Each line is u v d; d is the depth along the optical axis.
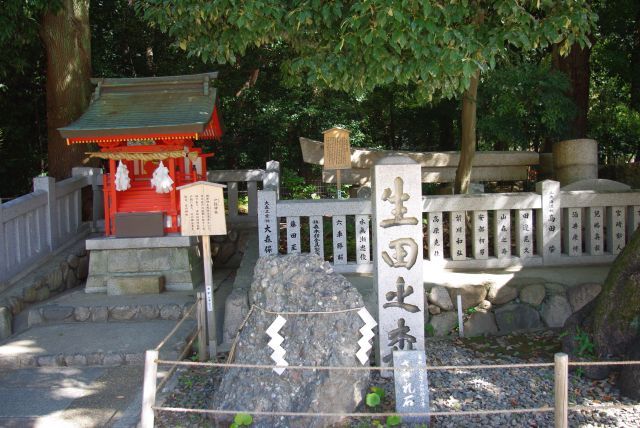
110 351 5.21
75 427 3.90
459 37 4.83
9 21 8.17
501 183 12.59
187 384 4.65
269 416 3.74
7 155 12.21
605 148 13.65
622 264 4.70
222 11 5.21
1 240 6.36
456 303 5.84
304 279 4.11
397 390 3.90
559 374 3.13
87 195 9.20
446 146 16.34
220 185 5.05
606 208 6.80
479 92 9.19
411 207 4.54
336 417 3.86
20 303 6.27
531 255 6.62
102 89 7.33
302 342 3.93
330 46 5.69
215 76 7.47
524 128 9.50
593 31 9.55
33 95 12.07
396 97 15.57
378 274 4.57
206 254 5.16
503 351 5.33
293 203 6.22
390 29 4.97
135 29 13.23
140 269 7.05
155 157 6.90
